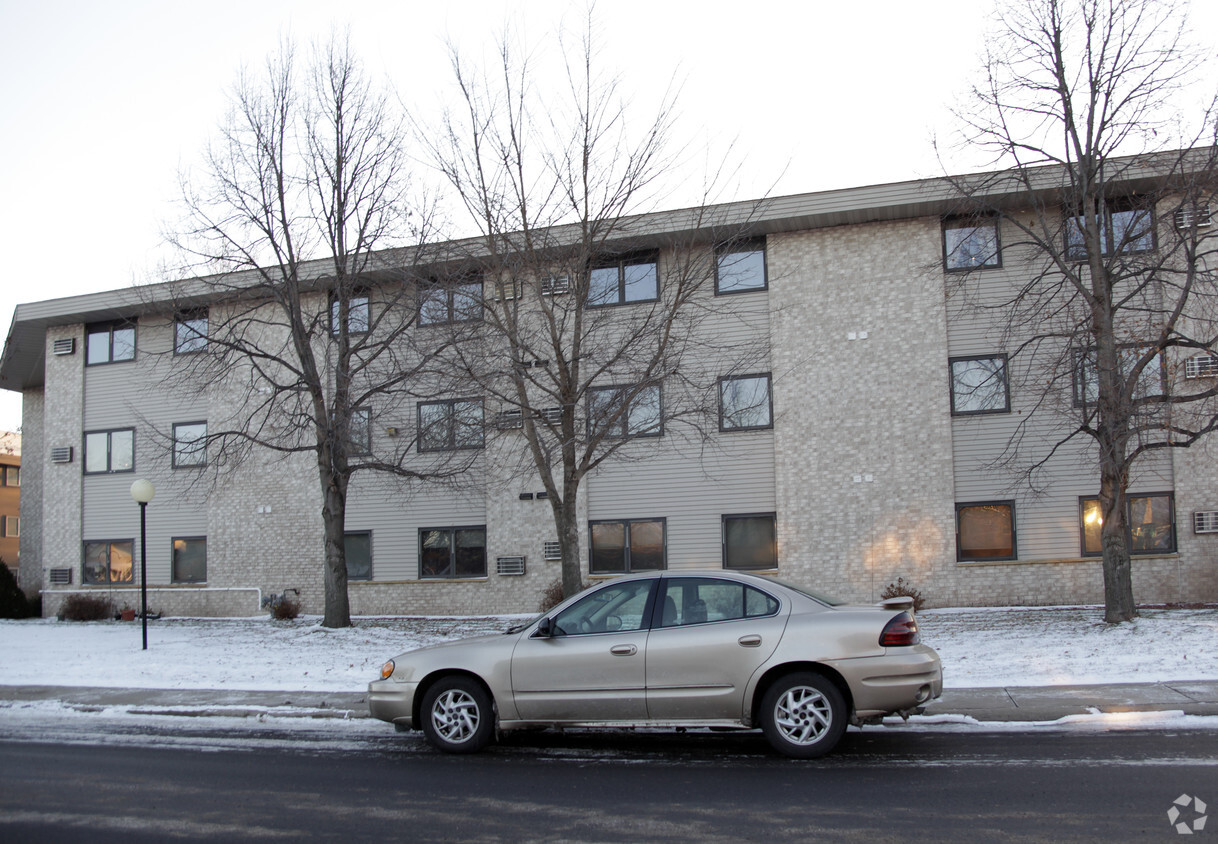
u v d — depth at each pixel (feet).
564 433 48.47
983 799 20.79
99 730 32.94
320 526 79.36
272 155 58.29
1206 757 24.20
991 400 63.98
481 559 75.10
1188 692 32.09
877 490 65.41
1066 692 33.12
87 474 87.40
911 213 65.51
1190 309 60.23
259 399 80.43
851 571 65.31
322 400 60.13
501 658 27.12
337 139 58.03
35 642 58.90
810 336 67.31
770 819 19.71
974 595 63.57
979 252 64.49
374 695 28.09
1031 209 63.77
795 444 66.90
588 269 50.19
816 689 25.25
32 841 19.34
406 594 75.61
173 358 79.15
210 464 67.82
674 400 56.39
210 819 20.83
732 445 68.90
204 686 41.04
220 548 81.61
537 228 49.29
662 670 25.88
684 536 69.36
